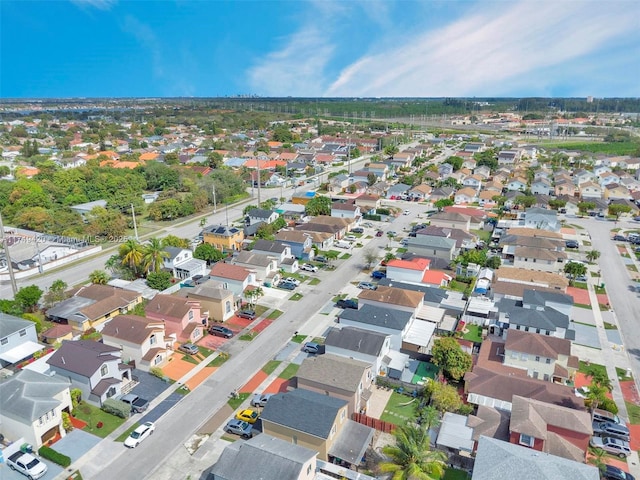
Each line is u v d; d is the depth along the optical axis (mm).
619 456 46000
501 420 46719
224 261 95188
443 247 95375
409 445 38906
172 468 43688
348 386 48875
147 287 80312
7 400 46219
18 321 62594
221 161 198250
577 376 59438
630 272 93750
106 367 53531
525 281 82562
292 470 37344
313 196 147500
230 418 50750
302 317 73625
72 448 45906
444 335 68000
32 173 166625
